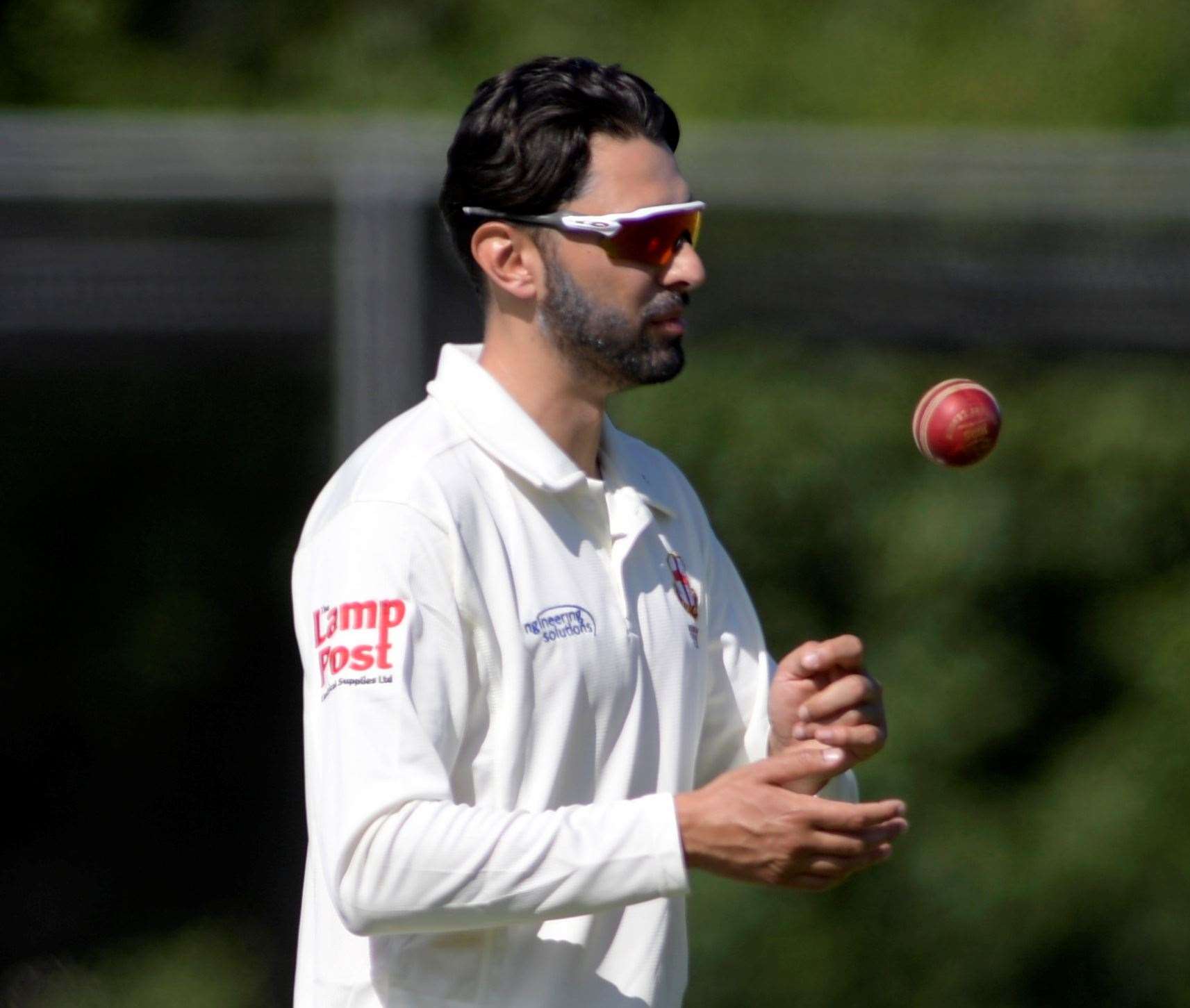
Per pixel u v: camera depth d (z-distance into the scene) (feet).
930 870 113.50
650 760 26.20
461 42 121.80
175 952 131.54
